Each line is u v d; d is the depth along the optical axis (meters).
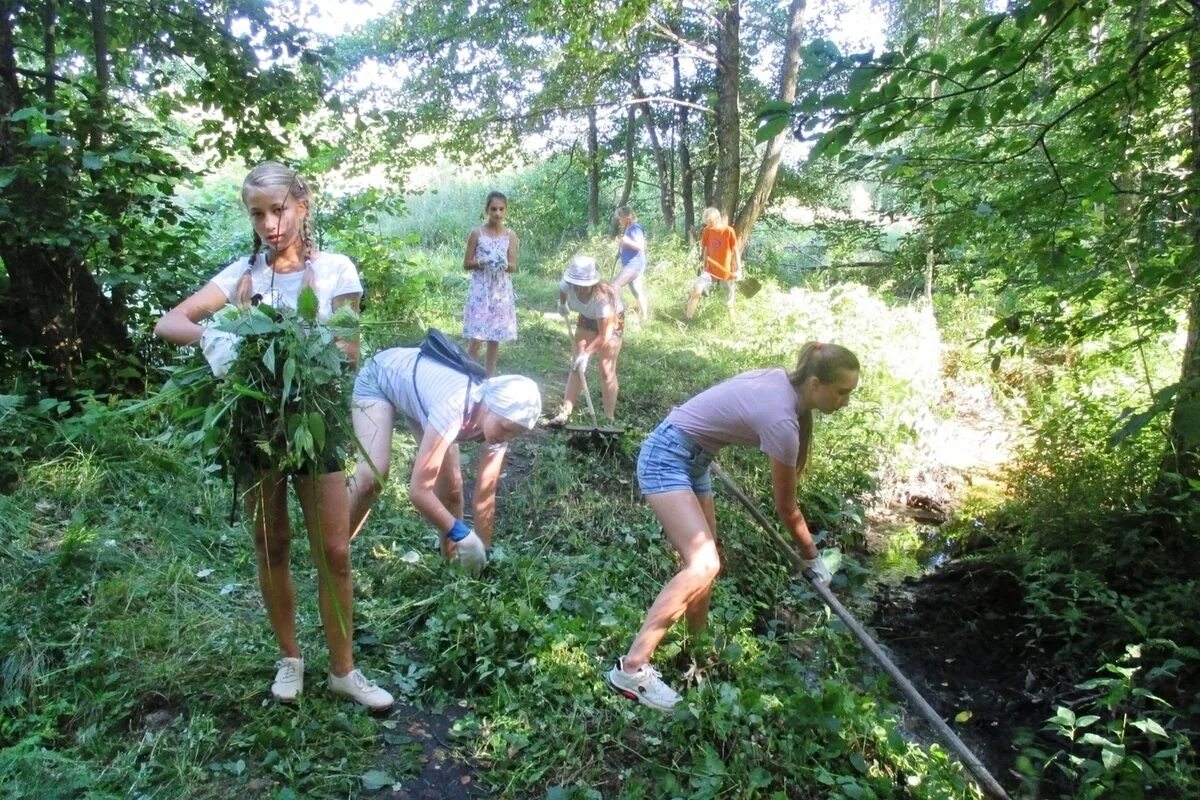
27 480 4.41
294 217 2.94
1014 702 4.57
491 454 4.43
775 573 5.29
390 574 4.23
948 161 3.99
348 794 2.93
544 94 14.87
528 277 14.41
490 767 3.15
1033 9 2.88
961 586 5.79
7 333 5.38
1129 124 3.88
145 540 4.18
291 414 2.71
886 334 8.79
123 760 2.91
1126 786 3.45
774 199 16.92
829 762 3.38
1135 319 4.18
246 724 3.12
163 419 5.14
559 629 3.78
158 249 6.10
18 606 3.54
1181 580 5.07
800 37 13.88
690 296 12.15
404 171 14.89
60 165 5.06
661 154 17.94
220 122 6.93
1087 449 6.09
